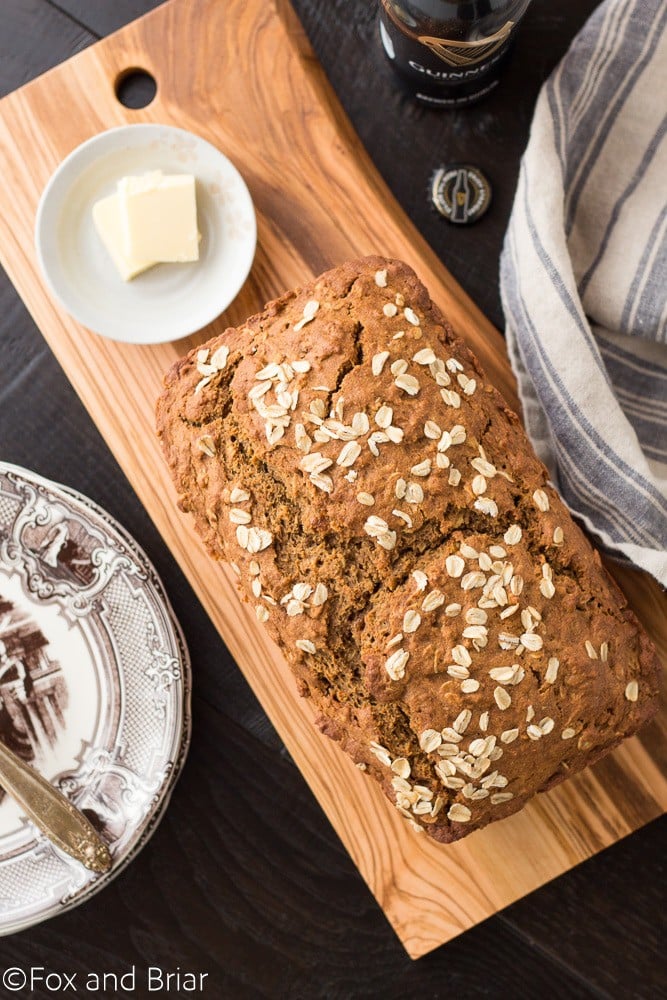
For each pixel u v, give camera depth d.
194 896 0.74
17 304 0.74
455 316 0.70
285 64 0.70
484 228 0.73
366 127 0.73
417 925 0.69
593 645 0.61
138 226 0.69
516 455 0.62
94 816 0.70
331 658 0.61
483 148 0.73
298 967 0.74
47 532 0.70
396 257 0.70
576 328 0.67
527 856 0.69
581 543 0.62
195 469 0.63
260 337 0.63
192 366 0.64
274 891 0.74
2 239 0.71
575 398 0.67
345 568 0.61
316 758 0.69
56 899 0.70
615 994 0.72
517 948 0.73
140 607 0.70
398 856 0.69
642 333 0.69
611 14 0.67
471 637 0.60
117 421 0.70
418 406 0.61
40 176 0.71
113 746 0.71
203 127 0.71
